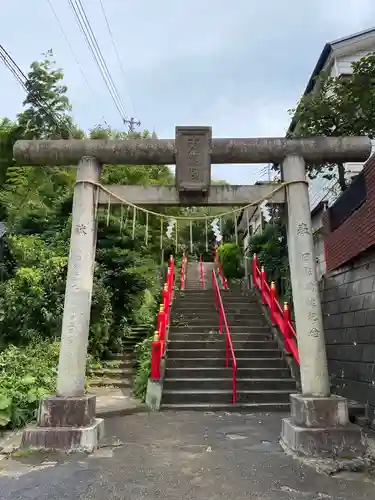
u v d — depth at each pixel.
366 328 7.83
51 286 11.27
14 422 6.62
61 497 4.07
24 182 15.55
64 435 5.54
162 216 6.68
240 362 10.02
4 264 13.09
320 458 5.19
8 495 4.12
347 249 8.74
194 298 14.54
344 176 11.31
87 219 6.41
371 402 7.26
